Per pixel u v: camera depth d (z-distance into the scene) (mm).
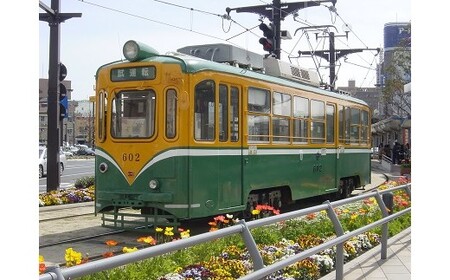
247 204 13250
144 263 6906
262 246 8867
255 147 13078
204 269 7125
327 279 7566
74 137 117125
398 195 14000
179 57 11477
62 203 17609
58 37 17953
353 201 8070
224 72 12070
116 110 11797
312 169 16172
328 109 17500
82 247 10648
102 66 12094
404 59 40031
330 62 33938
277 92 14133
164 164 11266
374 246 10430
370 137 22109
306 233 10523
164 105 11312
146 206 11398
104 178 11898
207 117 11648
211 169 11711
